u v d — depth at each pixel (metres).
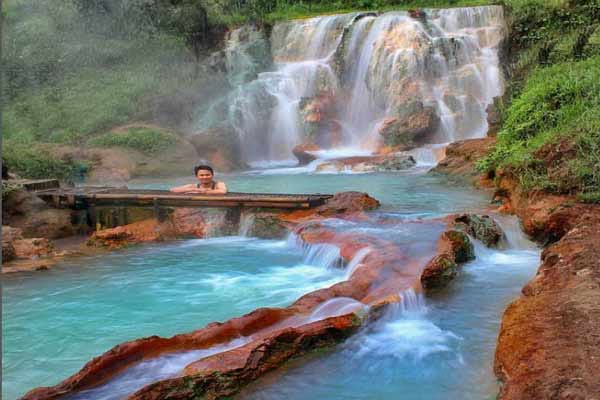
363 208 9.41
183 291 6.47
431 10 24.08
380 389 3.89
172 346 4.23
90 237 9.03
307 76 23.73
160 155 18.81
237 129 21.34
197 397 3.65
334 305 5.07
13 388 4.17
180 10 25.39
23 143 18.72
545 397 3.11
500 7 22.77
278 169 19.14
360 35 23.72
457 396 3.77
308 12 29.59
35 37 23.72
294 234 8.40
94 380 3.83
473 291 5.94
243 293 6.34
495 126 16.70
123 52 23.61
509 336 4.03
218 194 9.97
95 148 18.59
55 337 5.16
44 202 9.87
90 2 24.53
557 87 11.73
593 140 8.73
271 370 4.09
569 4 18.94
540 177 8.79
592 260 5.26
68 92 22.20
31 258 8.07
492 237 7.75
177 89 22.33
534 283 5.06
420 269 6.04
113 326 5.43
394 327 4.95
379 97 22.12
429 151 18.05
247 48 25.16
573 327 3.90
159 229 9.40
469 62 21.98
